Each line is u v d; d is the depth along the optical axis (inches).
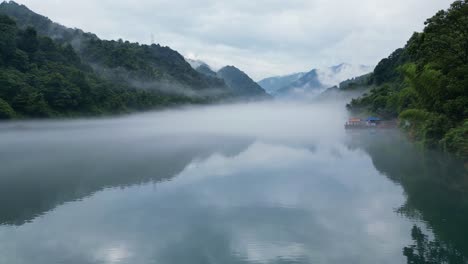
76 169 1718.8
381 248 763.4
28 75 3730.3
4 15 4532.5
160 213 1041.5
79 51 6471.5
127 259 755.4
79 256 775.7
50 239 866.1
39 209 1092.5
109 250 801.6
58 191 1307.8
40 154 2220.7
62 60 4699.8
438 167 1465.3
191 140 2960.1
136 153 2226.9
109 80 5438.0
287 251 771.4
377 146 2261.3
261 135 3331.7
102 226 943.7
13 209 1093.8
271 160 1881.2
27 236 884.6
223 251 781.3
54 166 1803.6
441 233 816.3
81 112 3924.7
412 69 1817.2
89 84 4200.3
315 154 2043.6
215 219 979.3
